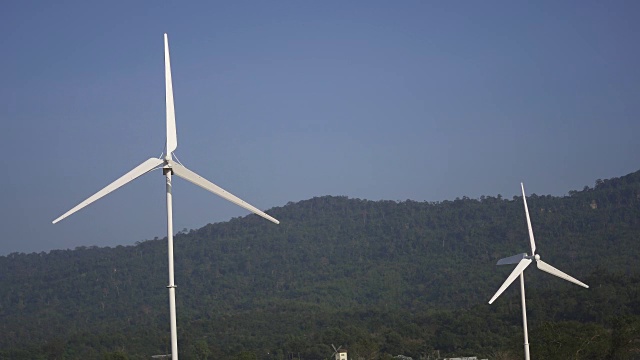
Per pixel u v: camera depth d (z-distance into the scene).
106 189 32.19
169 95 33.47
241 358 120.94
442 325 148.75
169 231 32.03
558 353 82.00
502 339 128.12
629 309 124.81
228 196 34.06
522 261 51.00
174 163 32.81
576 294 137.88
